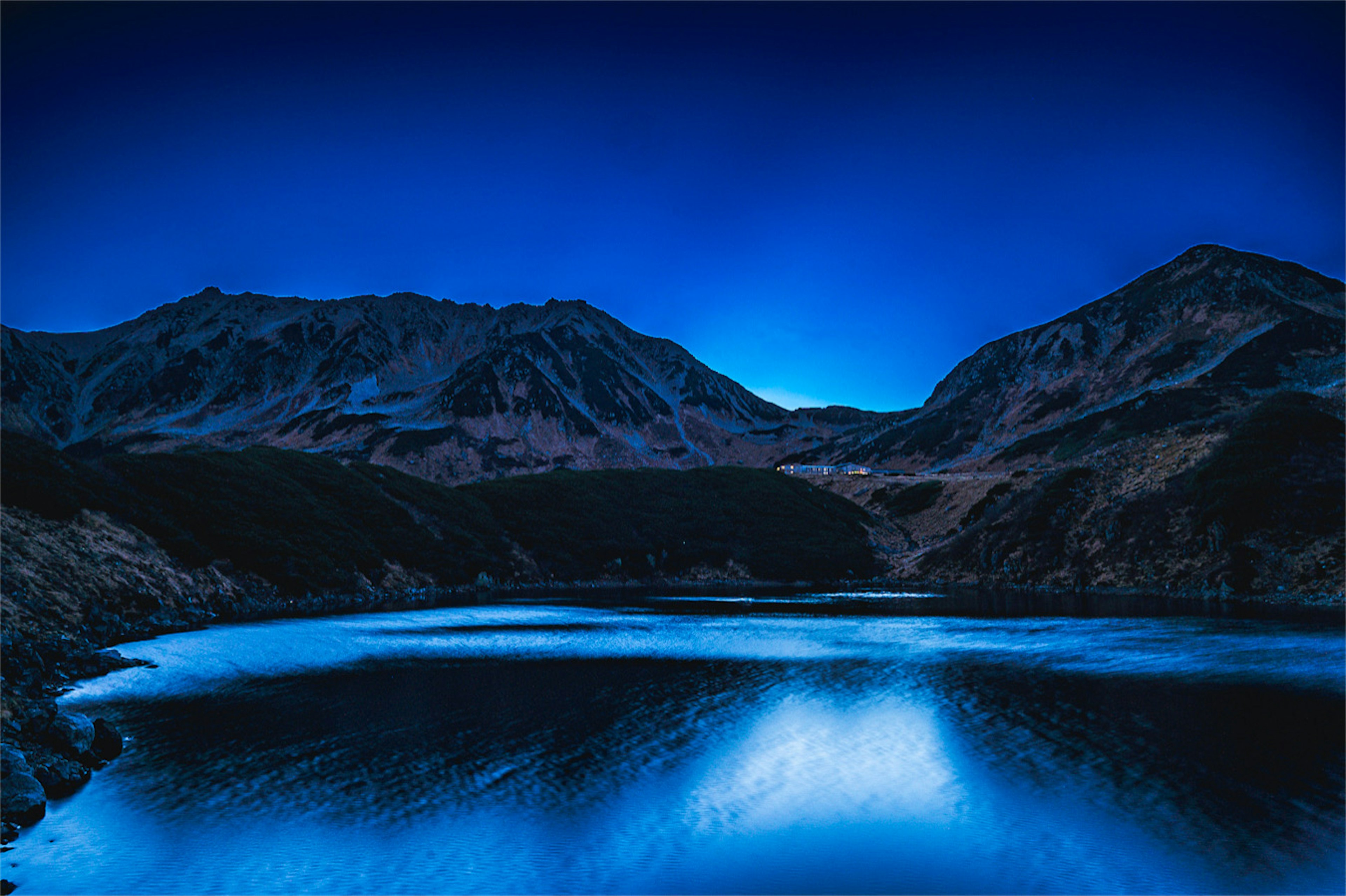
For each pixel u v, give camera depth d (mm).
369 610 80188
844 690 40031
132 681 42594
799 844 20875
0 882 18906
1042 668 45688
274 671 46062
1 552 56688
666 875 19156
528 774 26484
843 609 83000
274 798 24359
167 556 75000
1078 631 61500
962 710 35250
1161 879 18797
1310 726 31953
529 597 97625
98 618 56594
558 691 40312
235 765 27703
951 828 21828
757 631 64688
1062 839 21016
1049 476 123500
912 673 44500
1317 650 50062
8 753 24719
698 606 87375
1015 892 18203
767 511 152375
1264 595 75750
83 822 22609
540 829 21938
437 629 66438
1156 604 78188
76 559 62688
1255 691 38594
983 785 25188
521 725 33156
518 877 19141
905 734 31125
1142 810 22938
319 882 18984
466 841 21188
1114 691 39031
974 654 51500
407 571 103250
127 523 75938
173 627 63094
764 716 34469
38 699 35281
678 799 24234
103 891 18578
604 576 121812
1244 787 24734
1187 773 26062
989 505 137000
